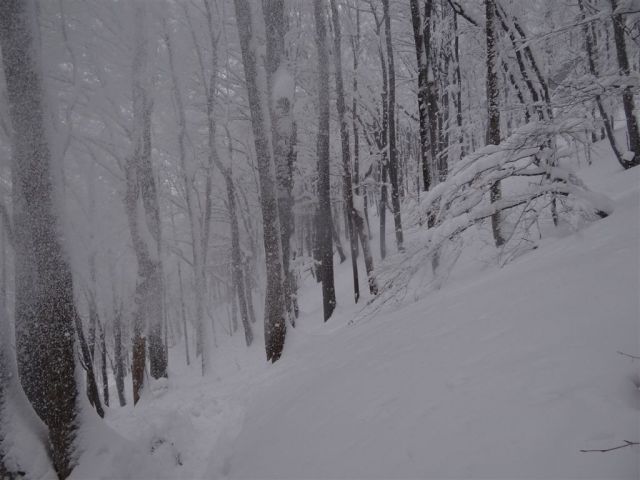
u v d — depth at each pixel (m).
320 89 10.51
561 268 3.31
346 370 3.69
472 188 5.81
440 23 11.84
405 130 22.38
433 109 10.42
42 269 3.65
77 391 3.78
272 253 8.42
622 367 1.64
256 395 5.93
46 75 4.40
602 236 3.93
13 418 3.42
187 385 9.53
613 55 11.26
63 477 3.51
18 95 3.68
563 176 5.48
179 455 4.37
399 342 3.61
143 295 9.07
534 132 5.32
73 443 3.61
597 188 9.18
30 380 3.64
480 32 11.22
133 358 9.19
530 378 1.84
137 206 8.84
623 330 1.90
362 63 15.55
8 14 3.64
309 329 11.51
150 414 6.23
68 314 3.77
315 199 18.00
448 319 3.50
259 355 10.64
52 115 4.09
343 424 2.59
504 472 1.37
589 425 1.42
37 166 3.70
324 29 10.34
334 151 16.55
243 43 8.60
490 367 2.15
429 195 6.10
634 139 9.99
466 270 7.22
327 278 11.38
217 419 5.53
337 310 11.48
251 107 8.54
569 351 1.92
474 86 15.09
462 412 1.85
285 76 10.33
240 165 19.38
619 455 1.24
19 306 3.71
